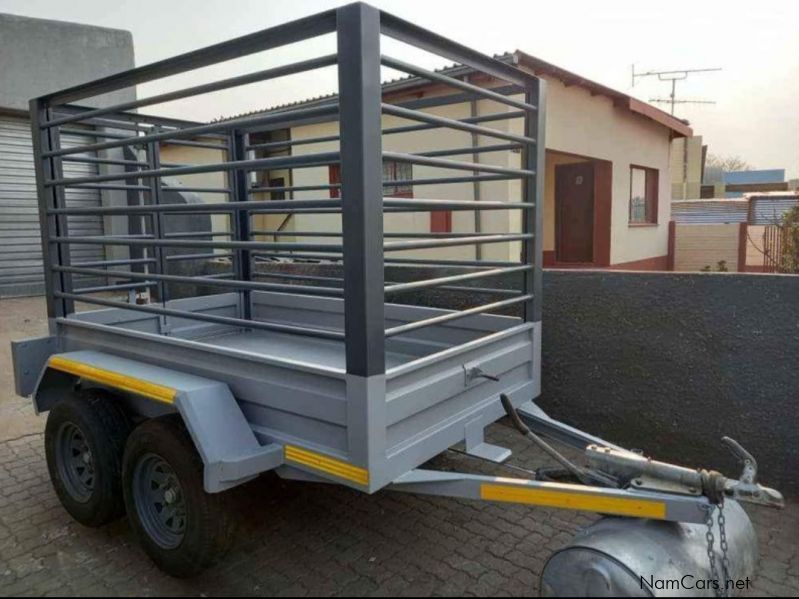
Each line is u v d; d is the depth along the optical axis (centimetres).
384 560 289
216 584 271
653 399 384
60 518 337
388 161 243
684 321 370
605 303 396
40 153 365
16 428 463
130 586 271
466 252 888
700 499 224
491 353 309
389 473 239
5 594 265
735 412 358
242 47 262
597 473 255
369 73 222
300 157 257
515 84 336
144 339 313
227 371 275
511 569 281
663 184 1419
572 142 993
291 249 262
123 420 313
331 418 238
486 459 285
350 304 229
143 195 582
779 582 271
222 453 245
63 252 373
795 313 337
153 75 303
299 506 342
